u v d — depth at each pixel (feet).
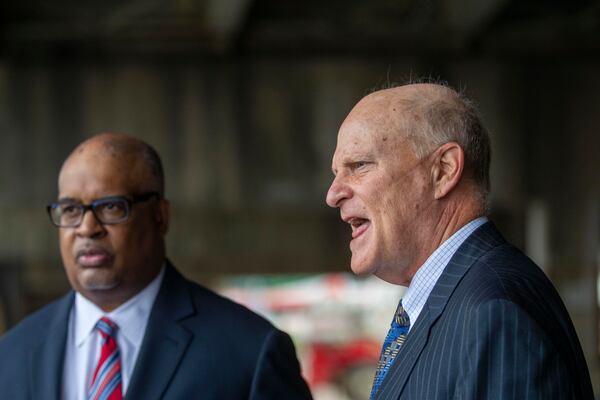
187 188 23.76
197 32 23.43
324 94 23.85
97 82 23.68
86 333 9.61
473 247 6.47
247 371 9.34
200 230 25.49
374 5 23.30
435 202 6.61
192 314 9.69
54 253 24.11
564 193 23.95
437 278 6.58
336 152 6.95
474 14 21.93
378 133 6.67
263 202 23.94
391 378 6.43
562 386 5.60
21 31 23.17
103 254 9.40
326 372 44.55
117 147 9.71
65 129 23.65
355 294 46.47
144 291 9.75
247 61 23.89
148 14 23.06
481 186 6.72
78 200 9.46
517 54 23.99
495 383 5.62
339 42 23.67
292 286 47.01
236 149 23.86
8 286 23.67
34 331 9.81
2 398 9.45
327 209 24.36
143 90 23.75
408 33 23.50
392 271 6.84
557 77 24.07
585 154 23.94
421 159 6.61
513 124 23.98
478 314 5.78
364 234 6.82
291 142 23.90
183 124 23.80
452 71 23.86
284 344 9.62
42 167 23.58
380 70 23.82
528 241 24.80
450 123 6.63
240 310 9.85
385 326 45.68
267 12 23.31
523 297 5.85
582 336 23.79
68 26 23.22
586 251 23.90
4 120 23.56
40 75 23.57
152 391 9.18
